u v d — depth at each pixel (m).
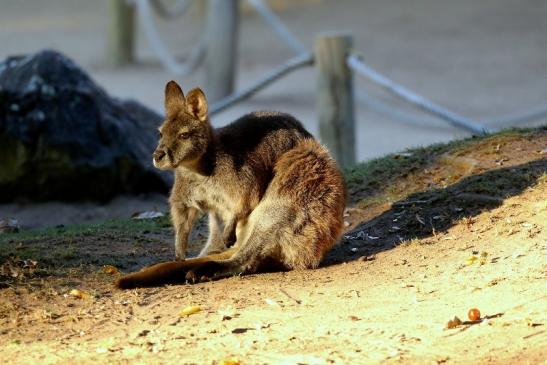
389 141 27.97
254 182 10.73
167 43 43.62
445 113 18.83
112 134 17.47
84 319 9.00
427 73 36.56
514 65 37.00
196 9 48.00
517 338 8.02
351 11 46.91
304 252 10.66
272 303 9.30
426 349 7.96
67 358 8.00
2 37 43.72
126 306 9.37
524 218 11.04
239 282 10.22
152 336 8.48
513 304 8.76
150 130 18.42
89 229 13.00
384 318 8.76
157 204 17.33
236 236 11.12
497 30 42.03
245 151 10.80
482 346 7.94
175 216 10.98
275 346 8.16
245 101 33.19
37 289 9.90
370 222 12.14
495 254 10.22
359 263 10.70
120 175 17.42
